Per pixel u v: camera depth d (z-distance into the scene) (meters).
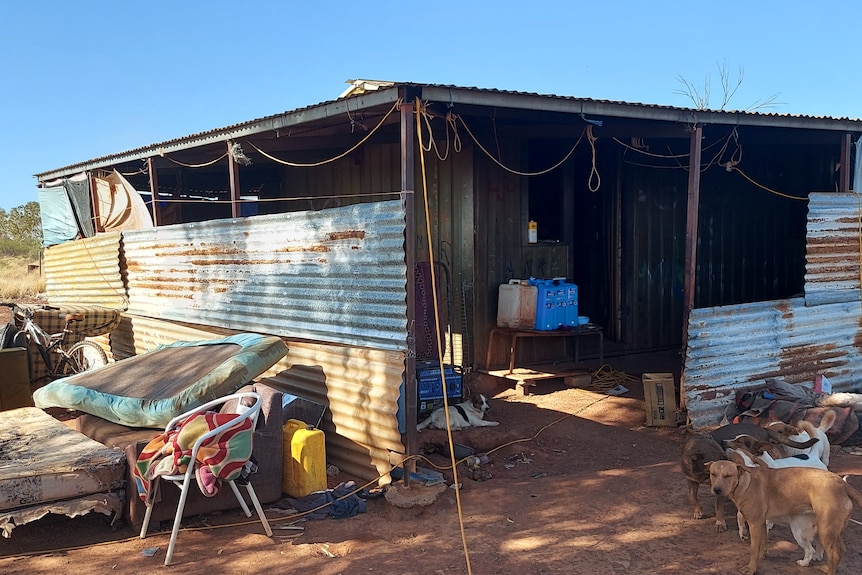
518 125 7.98
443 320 8.97
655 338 10.61
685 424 7.21
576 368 9.22
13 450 4.93
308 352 6.40
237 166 7.64
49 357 9.49
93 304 10.93
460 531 4.74
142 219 9.81
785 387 7.25
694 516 4.85
